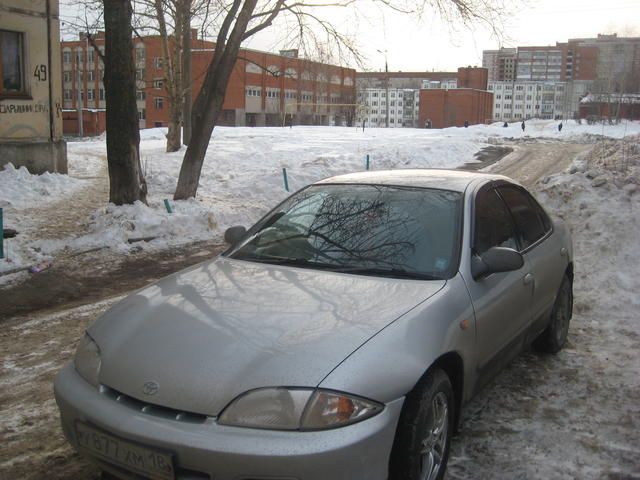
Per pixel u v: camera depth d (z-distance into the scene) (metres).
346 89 89.94
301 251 3.90
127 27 10.41
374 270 3.63
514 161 28.86
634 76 107.94
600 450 3.65
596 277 7.23
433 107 117.62
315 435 2.54
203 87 12.38
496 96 155.00
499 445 3.70
